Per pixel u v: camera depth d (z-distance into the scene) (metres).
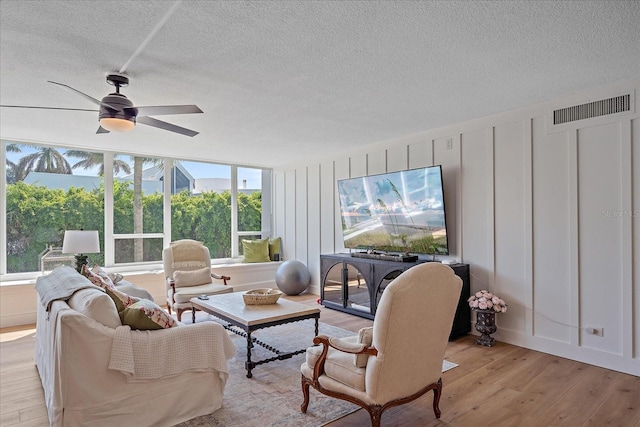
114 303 2.44
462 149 4.24
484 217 4.05
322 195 6.23
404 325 2.03
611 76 2.94
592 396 2.69
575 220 3.39
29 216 5.05
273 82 2.96
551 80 3.00
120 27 2.10
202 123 4.14
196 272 4.84
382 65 2.66
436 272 2.16
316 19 2.04
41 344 2.94
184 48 2.37
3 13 1.94
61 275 2.99
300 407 2.55
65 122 4.05
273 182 7.35
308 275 6.31
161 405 2.28
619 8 1.96
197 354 2.41
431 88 3.14
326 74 2.81
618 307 3.14
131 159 5.86
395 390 2.10
